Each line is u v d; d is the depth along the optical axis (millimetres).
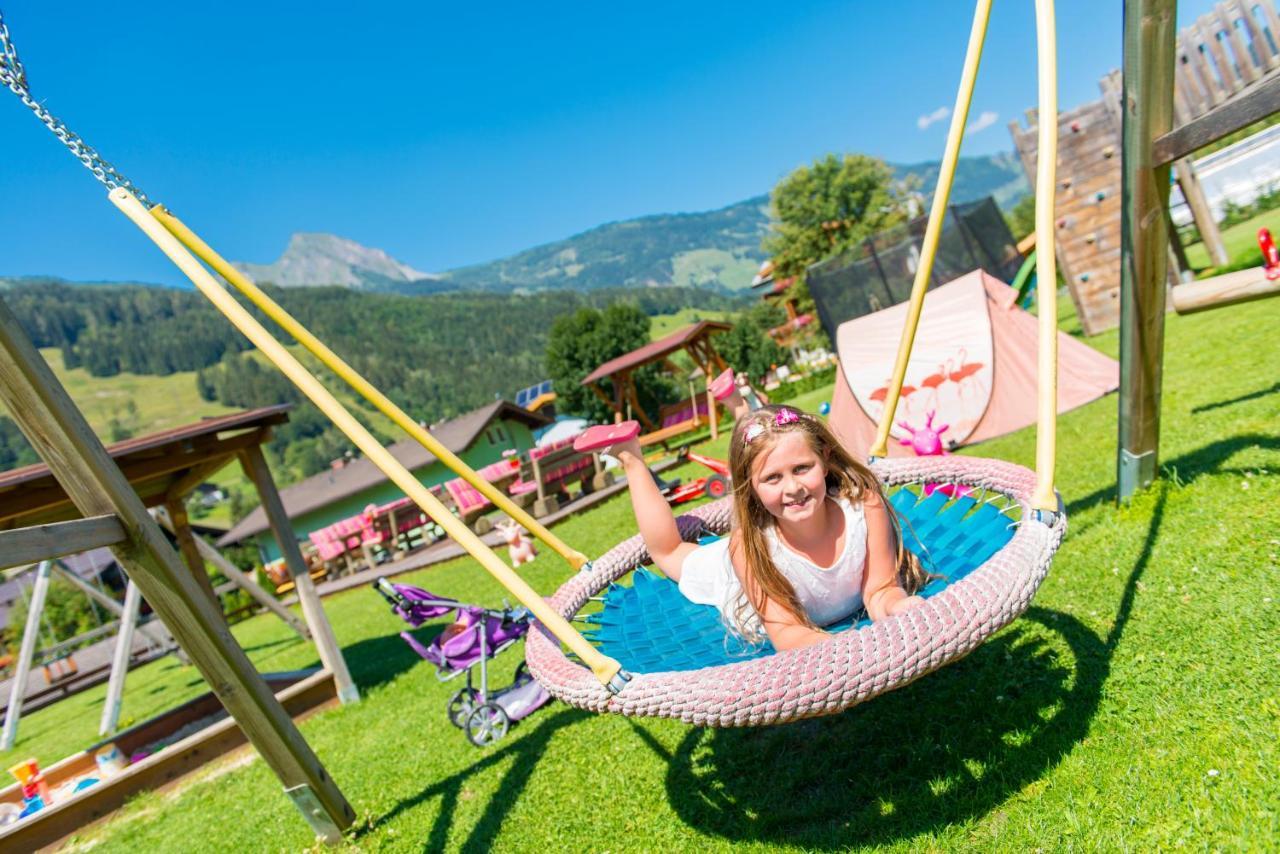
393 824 3551
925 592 2824
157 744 6801
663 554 3322
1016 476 2941
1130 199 3672
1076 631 3043
